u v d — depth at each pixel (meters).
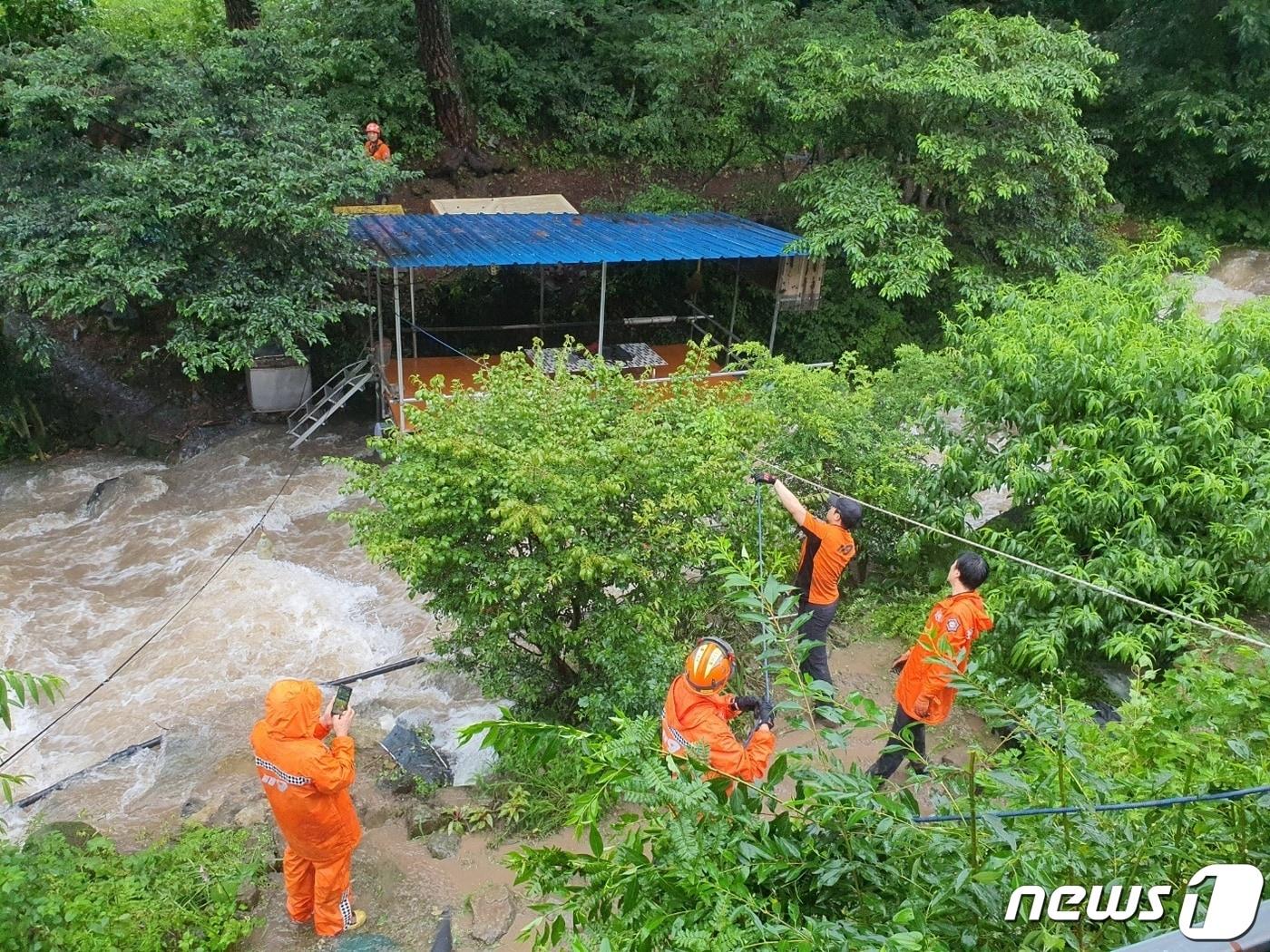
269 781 4.43
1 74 11.20
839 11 15.81
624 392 6.92
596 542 5.93
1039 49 13.83
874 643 7.60
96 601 9.88
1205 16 17.86
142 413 14.06
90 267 10.45
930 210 14.97
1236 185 19.59
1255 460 6.53
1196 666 3.81
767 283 16.17
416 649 8.90
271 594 9.68
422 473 5.89
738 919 2.15
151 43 12.22
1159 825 2.39
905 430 8.54
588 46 20.34
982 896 2.19
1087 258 15.35
